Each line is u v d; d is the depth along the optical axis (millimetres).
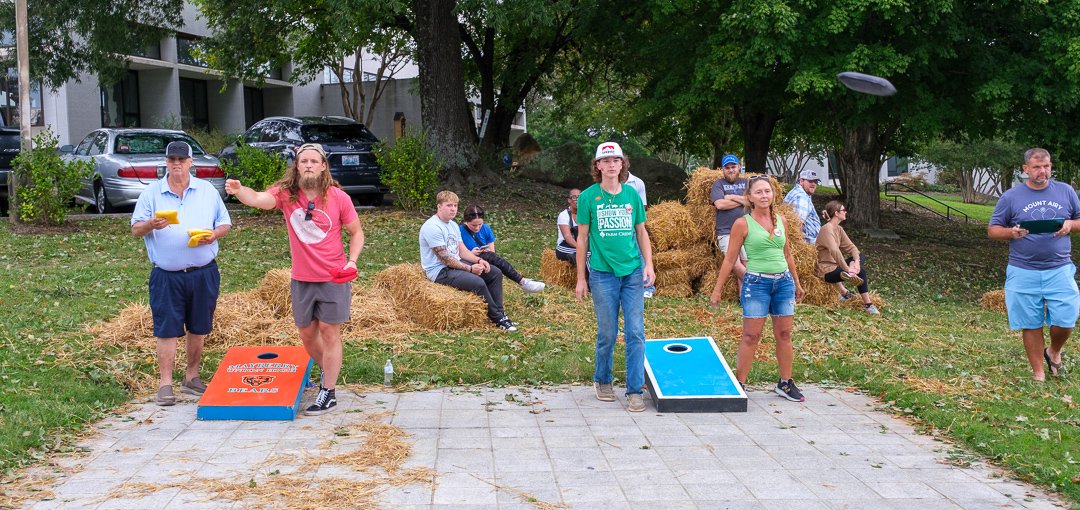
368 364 7133
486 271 8859
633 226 6176
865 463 5059
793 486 4621
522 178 22750
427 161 16094
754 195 6367
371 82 38969
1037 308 7242
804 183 10953
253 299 8547
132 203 15516
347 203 5973
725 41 16984
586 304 9828
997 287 15320
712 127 30094
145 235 6113
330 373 6078
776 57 16688
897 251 18875
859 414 6230
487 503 4289
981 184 52719
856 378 7348
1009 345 8953
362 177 16625
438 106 18109
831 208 10812
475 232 9211
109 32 19281
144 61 29250
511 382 6957
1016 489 4648
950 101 16578
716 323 9266
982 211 37375
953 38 15219
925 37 15523
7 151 17281
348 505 4230
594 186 6215
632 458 5078
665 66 20469
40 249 11969
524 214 17078
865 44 15602
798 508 4293
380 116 39000
